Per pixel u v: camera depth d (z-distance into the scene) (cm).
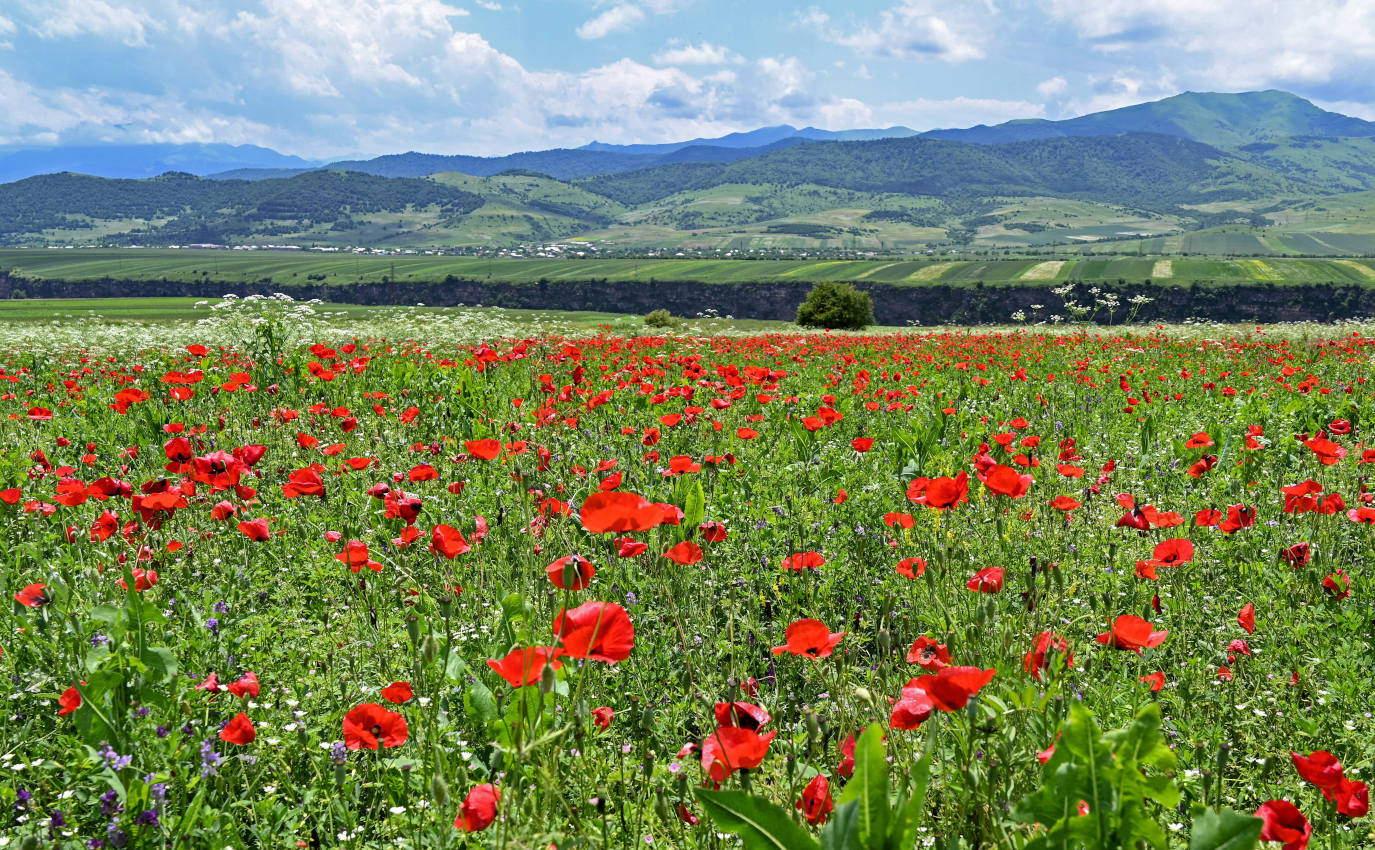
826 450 669
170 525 468
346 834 230
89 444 707
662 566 375
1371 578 431
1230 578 443
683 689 328
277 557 444
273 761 258
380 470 605
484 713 243
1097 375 1212
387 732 237
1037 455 672
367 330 1902
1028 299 16838
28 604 304
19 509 494
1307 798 254
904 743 246
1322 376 1205
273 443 705
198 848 216
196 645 316
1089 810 154
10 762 259
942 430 734
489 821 185
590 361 1259
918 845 221
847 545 459
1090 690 292
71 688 245
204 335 1627
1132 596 403
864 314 5156
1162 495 581
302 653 334
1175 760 151
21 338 1891
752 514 490
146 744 243
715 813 149
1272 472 657
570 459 622
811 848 146
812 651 222
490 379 1031
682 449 672
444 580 368
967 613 344
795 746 255
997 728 216
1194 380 1155
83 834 234
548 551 417
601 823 225
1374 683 319
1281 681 323
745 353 1498
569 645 187
